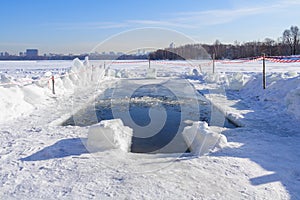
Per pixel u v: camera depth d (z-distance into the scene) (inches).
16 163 157.9
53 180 134.5
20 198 118.0
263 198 114.5
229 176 134.4
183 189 122.0
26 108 323.6
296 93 275.9
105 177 135.9
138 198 115.1
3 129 240.5
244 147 177.9
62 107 348.2
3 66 1422.2
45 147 184.4
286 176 135.0
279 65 1164.5
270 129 223.8
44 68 1201.4
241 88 478.3
